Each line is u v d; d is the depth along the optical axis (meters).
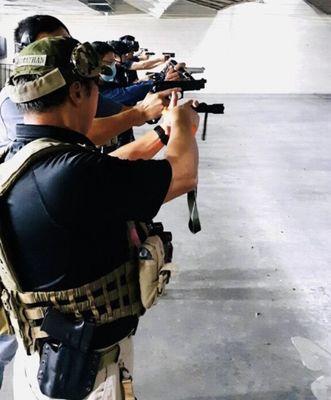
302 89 9.21
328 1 8.68
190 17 8.93
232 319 2.04
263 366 1.75
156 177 0.74
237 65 9.11
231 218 3.17
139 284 0.84
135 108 1.31
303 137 5.59
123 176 0.71
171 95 1.27
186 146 0.83
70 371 0.80
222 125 6.10
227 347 1.85
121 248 0.80
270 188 3.78
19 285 0.77
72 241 0.73
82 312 0.79
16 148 0.77
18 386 0.93
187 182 0.80
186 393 1.61
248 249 2.71
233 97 8.80
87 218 0.71
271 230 2.98
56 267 0.75
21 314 0.81
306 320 2.04
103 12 8.59
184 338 1.90
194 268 2.47
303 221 3.13
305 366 1.75
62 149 0.71
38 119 0.76
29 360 0.89
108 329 0.82
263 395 1.60
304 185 3.87
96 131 1.27
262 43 8.98
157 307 2.10
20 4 7.33
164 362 1.76
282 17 8.84
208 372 1.71
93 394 0.84
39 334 0.81
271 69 9.11
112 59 1.81
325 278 2.40
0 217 0.74
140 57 3.56
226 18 8.90
